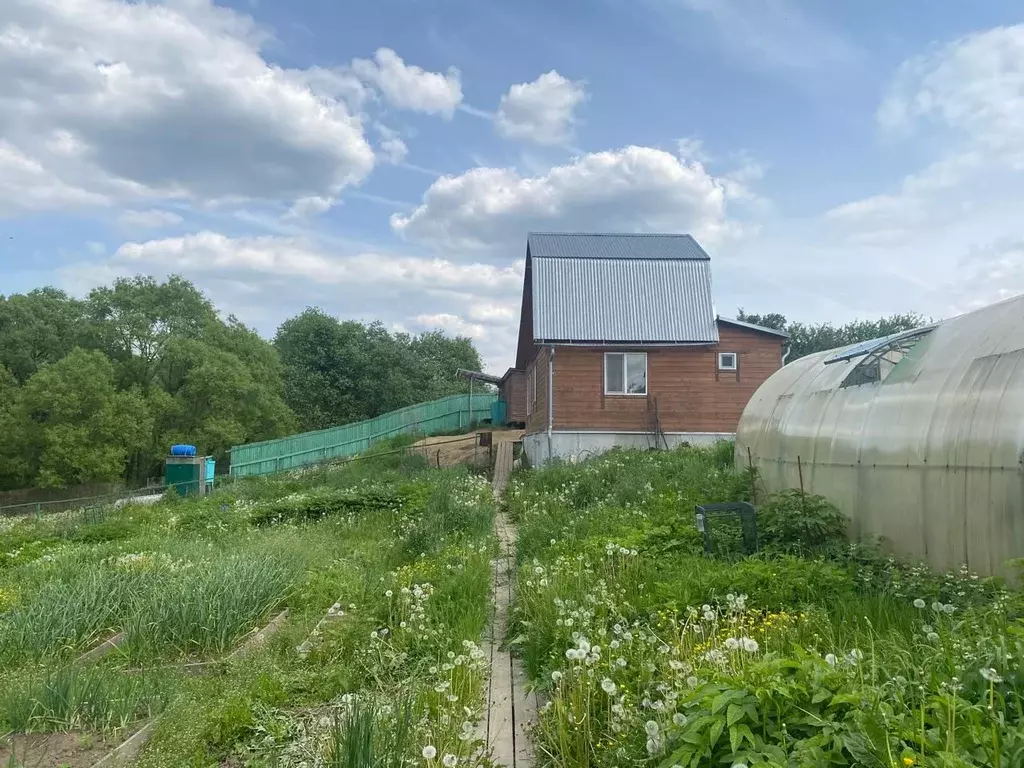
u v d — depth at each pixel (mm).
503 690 5578
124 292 37938
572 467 17016
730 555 7855
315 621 6977
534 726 4664
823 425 9688
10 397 35719
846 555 7480
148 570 8406
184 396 36906
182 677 5664
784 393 12094
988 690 3250
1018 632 3775
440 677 5113
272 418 38719
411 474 20672
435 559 9250
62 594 7195
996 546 6234
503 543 11602
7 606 7785
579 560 7492
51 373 32938
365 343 48906
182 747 4367
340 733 3971
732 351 22547
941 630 4324
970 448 6570
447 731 4266
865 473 8297
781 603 5914
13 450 33281
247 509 14758
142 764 4227
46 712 4750
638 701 4156
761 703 3217
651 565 7457
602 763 3816
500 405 40969
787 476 10617
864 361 9438
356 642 6074
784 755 2951
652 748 3348
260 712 4855
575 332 22141
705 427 22312
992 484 6266
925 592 6004
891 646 4480
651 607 6090
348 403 46281
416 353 55312
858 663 3531
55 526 15305
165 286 39062
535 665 5645
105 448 32844
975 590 5754
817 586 6254
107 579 7789
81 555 10578
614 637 5523
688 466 14828
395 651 5891
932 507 7082
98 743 4512
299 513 14375
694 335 22172
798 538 8141
